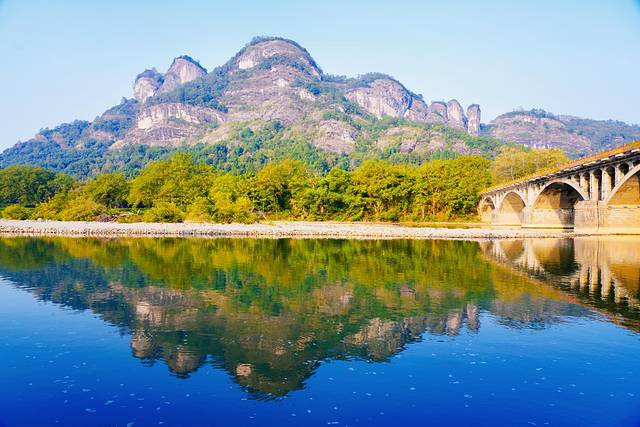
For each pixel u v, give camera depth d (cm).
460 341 2288
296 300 3147
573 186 7519
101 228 8825
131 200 13762
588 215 6838
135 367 1961
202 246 6562
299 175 14362
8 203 18412
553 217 9425
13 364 1991
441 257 5372
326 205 13312
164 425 1509
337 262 4953
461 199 12719
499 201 11344
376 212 13125
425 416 1568
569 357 2072
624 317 2706
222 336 2367
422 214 12950
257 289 3509
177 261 4994
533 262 4894
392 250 6116
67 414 1580
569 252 5659
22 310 2877
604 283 3719
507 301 3108
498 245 6675
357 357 2077
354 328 2505
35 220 11606
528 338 2328
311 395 1711
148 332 2428
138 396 1705
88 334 2397
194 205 10994
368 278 3972
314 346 2217
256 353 2122
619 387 1775
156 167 14362
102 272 4266
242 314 2784
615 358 2058
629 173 5884
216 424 1516
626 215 6681
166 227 9056
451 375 1883
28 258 5194
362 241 7388
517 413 1590
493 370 1930
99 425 1511
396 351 2148
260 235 8419
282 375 1883
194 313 2811
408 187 12838
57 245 6631
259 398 1688
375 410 1608
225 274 4169
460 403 1655
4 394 1722
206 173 15212
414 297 3241
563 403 1656
